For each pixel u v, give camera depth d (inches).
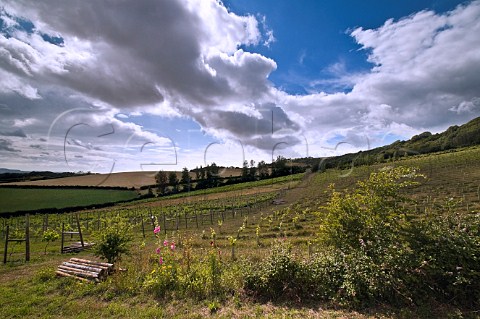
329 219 266.1
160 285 262.7
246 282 245.3
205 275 267.7
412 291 201.8
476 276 196.9
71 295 268.5
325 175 2110.0
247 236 665.0
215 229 845.8
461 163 1631.4
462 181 1147.3
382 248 221.3
